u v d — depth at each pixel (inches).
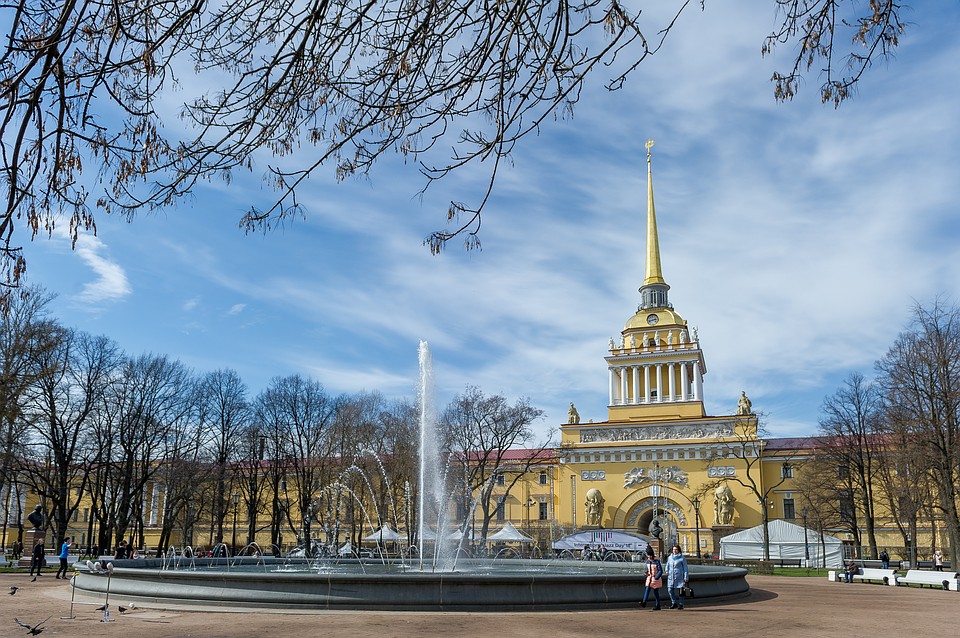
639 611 791.1
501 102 250.5
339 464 2736.2
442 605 724.0
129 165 251.4
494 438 2810.0
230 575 751.7
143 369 2410.2
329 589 728.3
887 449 2396.7
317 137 266.1
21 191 227.3
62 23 207.2
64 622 637.3
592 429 3331.7
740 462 3078.2
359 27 242.5
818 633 651.5
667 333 3538.4
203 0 222.1
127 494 2290.8
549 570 1317.7
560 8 229.9
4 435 1705.2
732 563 2095.2
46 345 1637.6
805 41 246.1
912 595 1200.2
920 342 1838.1
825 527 2851.9
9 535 2851.9
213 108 253.1
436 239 264.1
